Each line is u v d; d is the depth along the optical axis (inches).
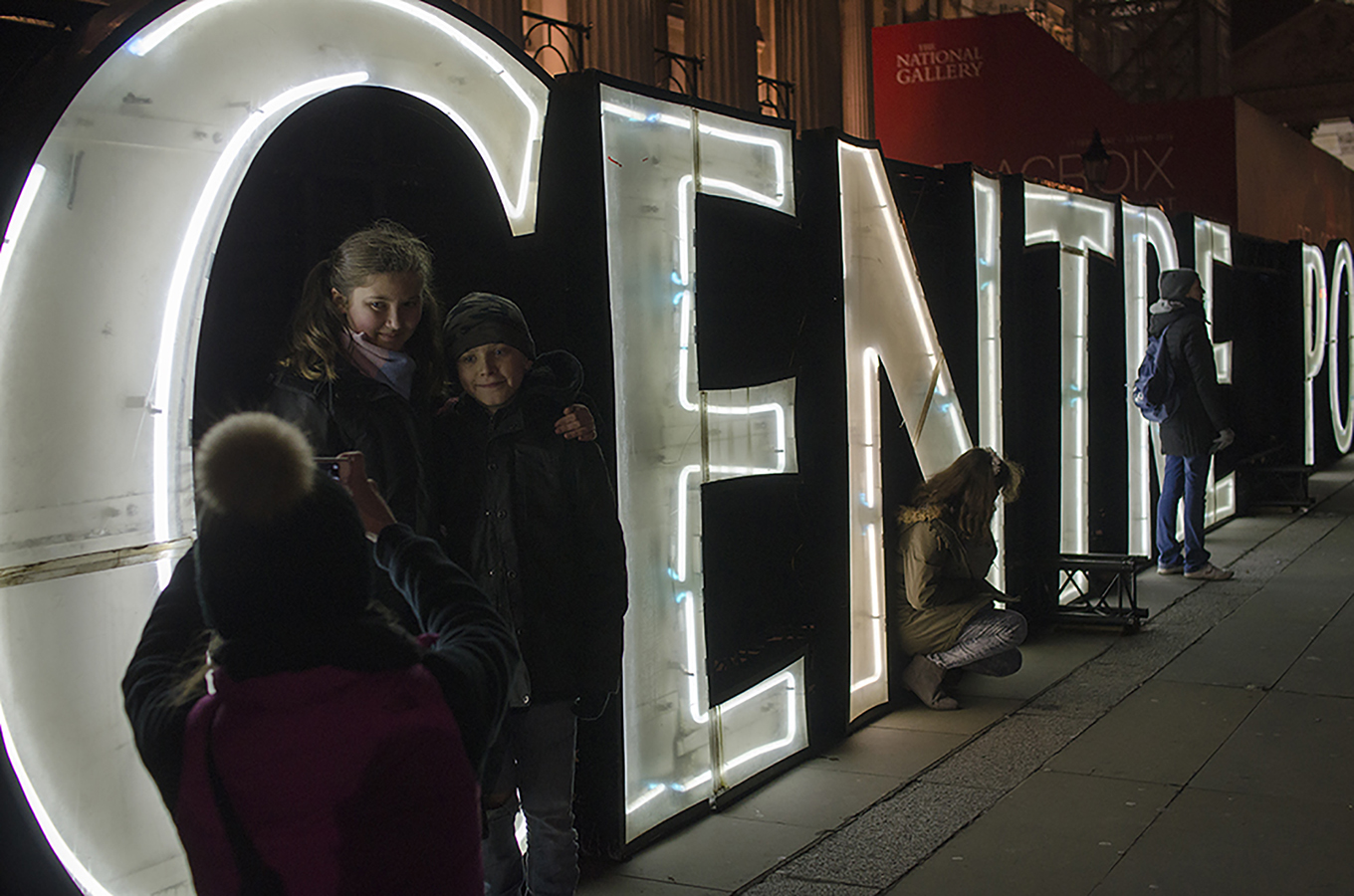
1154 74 783.7
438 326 137.5
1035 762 211.9
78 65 108.3
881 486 239.1
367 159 156.3
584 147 170.9
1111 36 781.9
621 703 173.8
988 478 249.4
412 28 141.6
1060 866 167.9
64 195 109.3
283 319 146.3
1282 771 203.6
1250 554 408.8
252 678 73.9
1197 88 780.0
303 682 73.5
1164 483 377.4
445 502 139.6
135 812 116.8
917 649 248.5
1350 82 952.9
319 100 134.8
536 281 175.9
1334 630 300.0
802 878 166.9
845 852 175.0
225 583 73.7
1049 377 316.8
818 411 226.8
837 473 226.1
